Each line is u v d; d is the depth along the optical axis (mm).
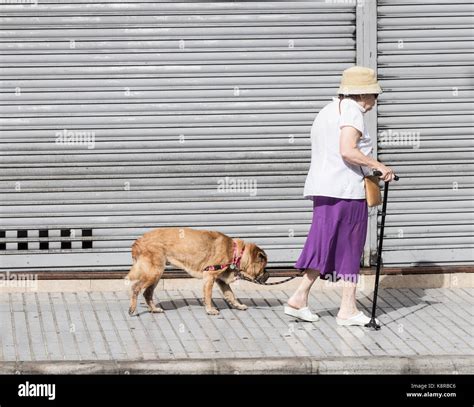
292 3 12734
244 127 12812
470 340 11180
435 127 12984
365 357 10547
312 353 10680
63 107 12648
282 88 12812
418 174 13023
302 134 12859
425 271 13055
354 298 11648
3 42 12555
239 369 10359
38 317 11781
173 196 12820
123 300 12492
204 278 11930
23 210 12688
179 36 12672
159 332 11312
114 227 12805
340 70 12836
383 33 12852
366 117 12883
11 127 12617
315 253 11562
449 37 12922
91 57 12625
